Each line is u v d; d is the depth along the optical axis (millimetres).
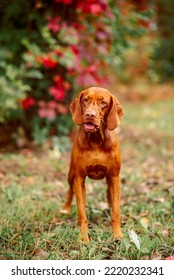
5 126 7414
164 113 12109
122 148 7820
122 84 15625
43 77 7289
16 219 4438
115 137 3992
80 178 4027
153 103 13969
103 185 5758
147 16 8055
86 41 7066
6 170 6191
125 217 4605
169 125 10414
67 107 7512
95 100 3736
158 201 4988
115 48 7918
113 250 3766
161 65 16922
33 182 5809
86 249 3785
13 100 6547
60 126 7430
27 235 4016
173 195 5156
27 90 7160
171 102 13781
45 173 6203
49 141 7344
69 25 6996
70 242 3936
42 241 3918
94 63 7297
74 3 6852
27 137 7406
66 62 6477
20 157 6715
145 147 7980
